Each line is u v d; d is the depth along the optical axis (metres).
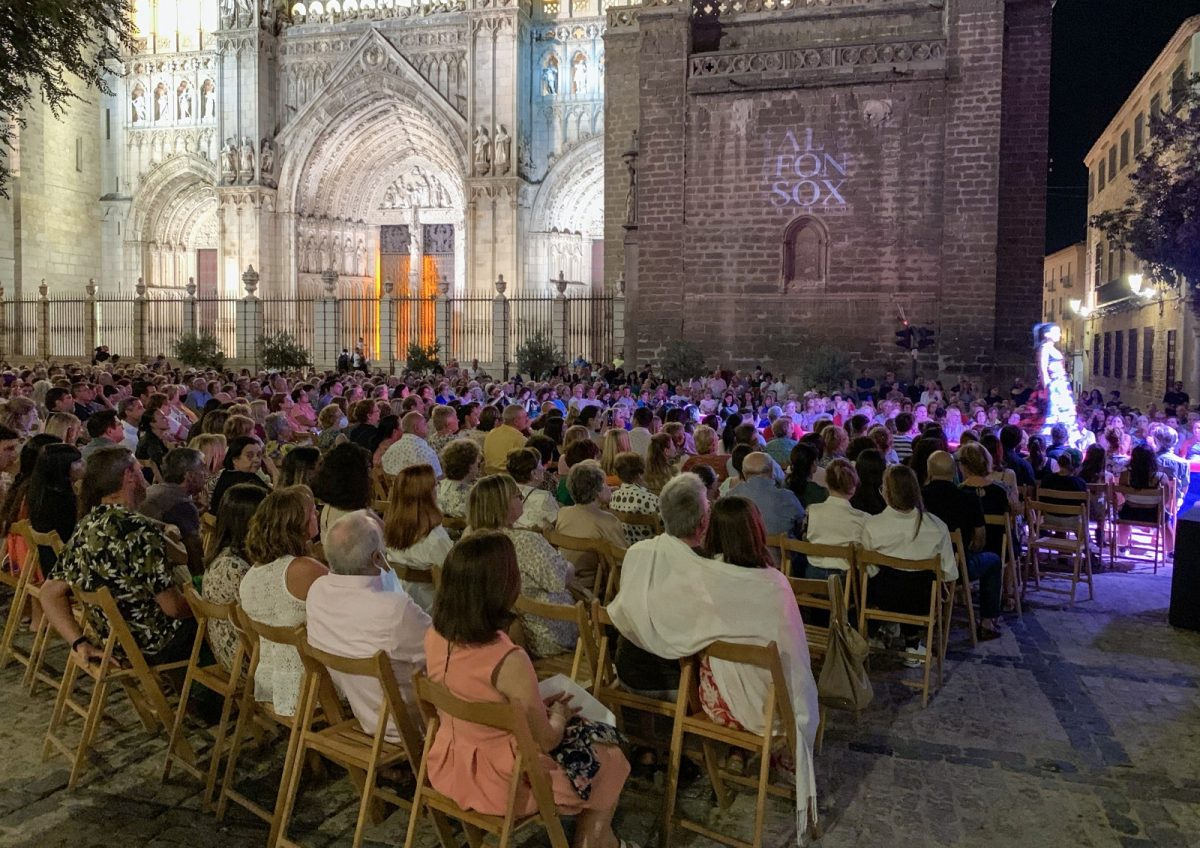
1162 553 12.95
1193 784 6.21
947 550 7.61
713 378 26.06
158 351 42.34
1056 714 7.33
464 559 4.37
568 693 4.88
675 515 5.52
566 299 34.47
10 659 8.18
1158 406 30.80
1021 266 29.34
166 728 5.99
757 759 6.35
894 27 29.14
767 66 28.84
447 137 42.94
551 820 4.22
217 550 6.18
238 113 44.81
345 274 49.06
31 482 7.73
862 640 6.33
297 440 13.61
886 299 28.22
